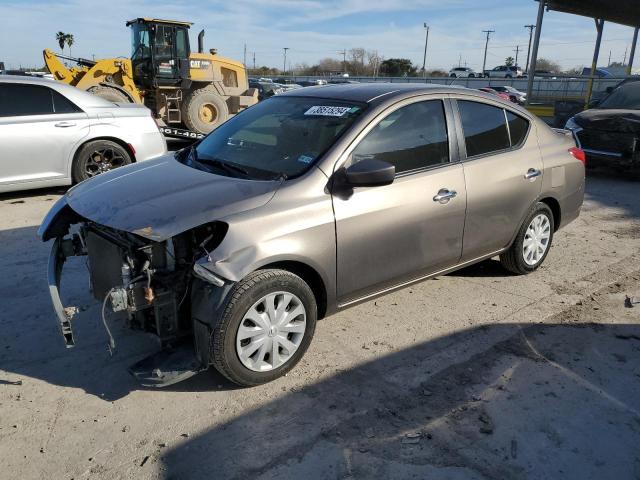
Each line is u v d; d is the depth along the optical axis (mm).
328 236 3326
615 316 4305
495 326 4102
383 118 3689
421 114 3939
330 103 3922
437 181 3912
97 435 2848
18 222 6266
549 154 4875
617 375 3486
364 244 3521
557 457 2748
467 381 3379
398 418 3016
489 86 43000
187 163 3883
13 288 4508
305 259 3227
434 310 4352
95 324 3959
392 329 4023
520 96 33688
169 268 3109
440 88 4160
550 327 4102
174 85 13836
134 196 3262
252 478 2578
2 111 6766
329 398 3180
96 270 3539
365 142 3578
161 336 3135
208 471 2615
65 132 7062
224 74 15180
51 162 7043
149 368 3051
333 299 3502
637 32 19406
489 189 4273
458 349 3756
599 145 9352
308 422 2973
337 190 3398
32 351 3611
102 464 2648
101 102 7504
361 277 3590
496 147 4477
